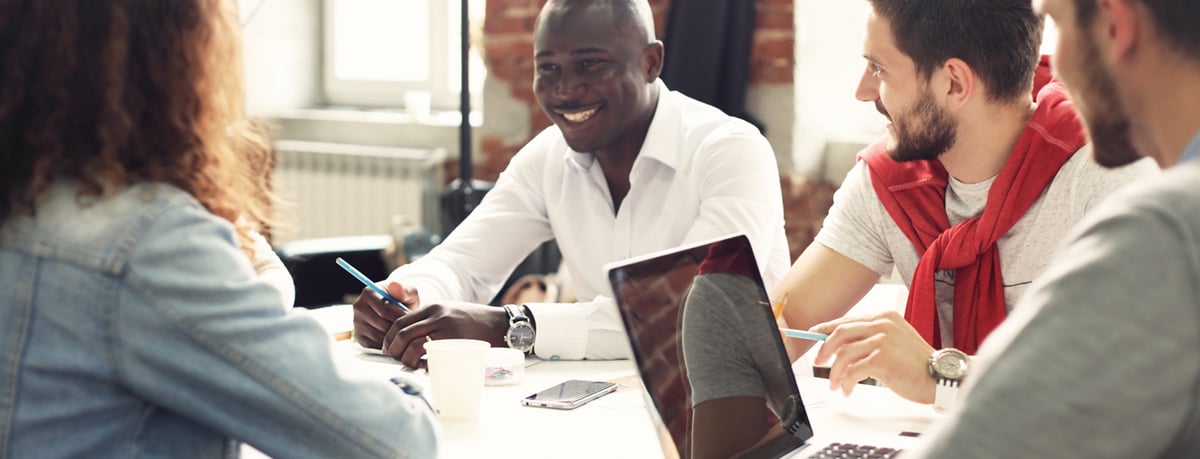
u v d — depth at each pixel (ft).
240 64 3.48
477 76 14.79
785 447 4.44
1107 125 2.67
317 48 15.67
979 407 2.40
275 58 15.10
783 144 11.84
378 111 15.51
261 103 14.93
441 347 4.75
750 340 4.48
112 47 3.12
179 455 3.27
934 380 4.96
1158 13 2.46
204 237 3.17
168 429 3.26
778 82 11.76
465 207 10.32
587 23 6.52
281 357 3.21
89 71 3.12
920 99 5.73
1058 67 2.72
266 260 5.35
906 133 5.82
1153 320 2.24
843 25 12.09
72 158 3.13
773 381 4.53
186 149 3.25
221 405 3.18
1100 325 2.29
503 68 13.21
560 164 7.22
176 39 3.22
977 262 6.01
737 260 4.59
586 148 6.74
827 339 5.10
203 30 3.28
